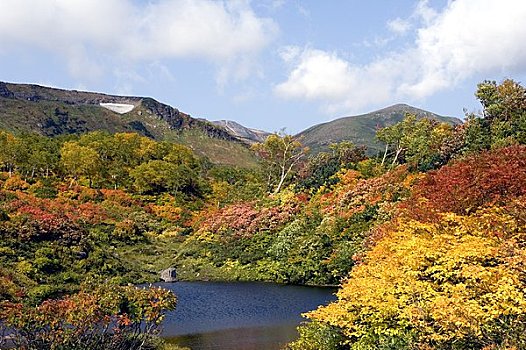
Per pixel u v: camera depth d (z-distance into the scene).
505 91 38.94
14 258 30.83
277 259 39.97
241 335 21.14
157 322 16.48
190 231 52.94
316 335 15.38
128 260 41.41
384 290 12.39
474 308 10.47
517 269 11.14
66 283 30.48
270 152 66.00
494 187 17.97
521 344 10.27
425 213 19.02
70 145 64.12
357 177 48.03
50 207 43.97
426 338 11.70
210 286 35.50
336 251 34.53
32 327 13.97
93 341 14.71
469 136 37.09
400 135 50.19
